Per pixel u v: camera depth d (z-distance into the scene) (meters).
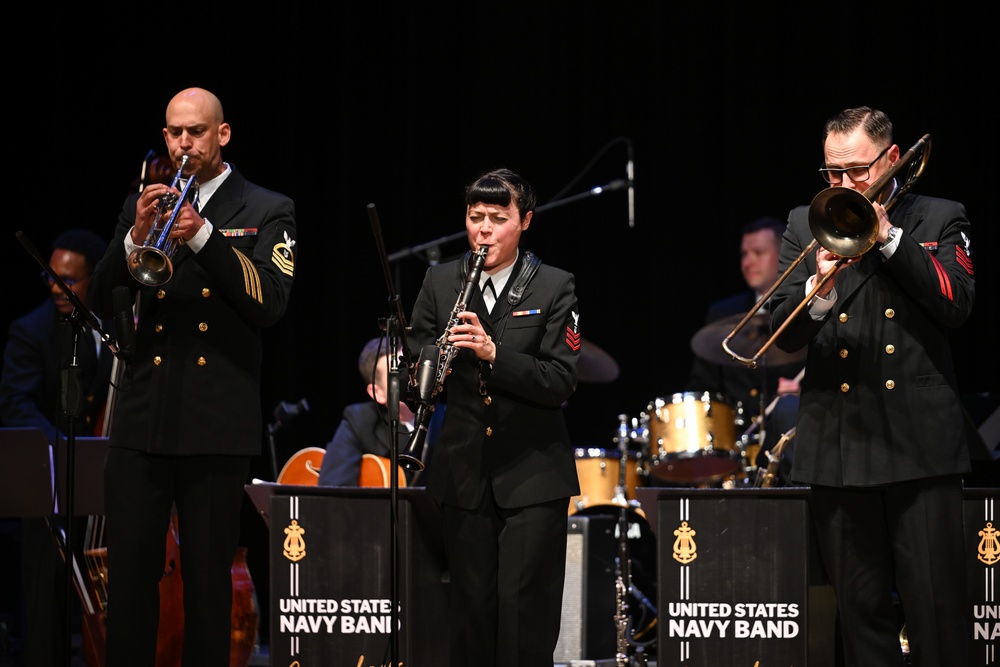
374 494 11.41
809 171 20.78
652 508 11.48
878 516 10.31
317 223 21.75
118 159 21.19
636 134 21.50
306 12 21.72
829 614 11.36
